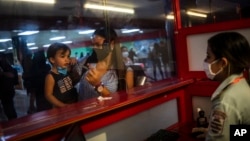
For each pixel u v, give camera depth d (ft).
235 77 3.44
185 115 6.81
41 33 4.51
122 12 5.80
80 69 5.01
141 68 6.17
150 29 6.40
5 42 4.10
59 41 4.74
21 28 4.26
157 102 5.84
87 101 4.88
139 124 5.57
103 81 5.34
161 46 6.66
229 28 5.72
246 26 5.43
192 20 6.54
